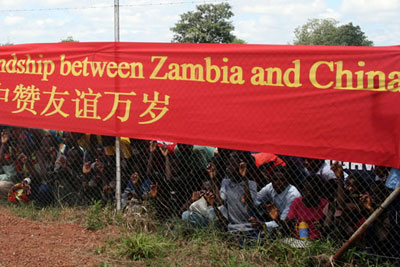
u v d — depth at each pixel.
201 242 4.46
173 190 5.16
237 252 4.28
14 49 5.74
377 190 4.14
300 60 4.14
